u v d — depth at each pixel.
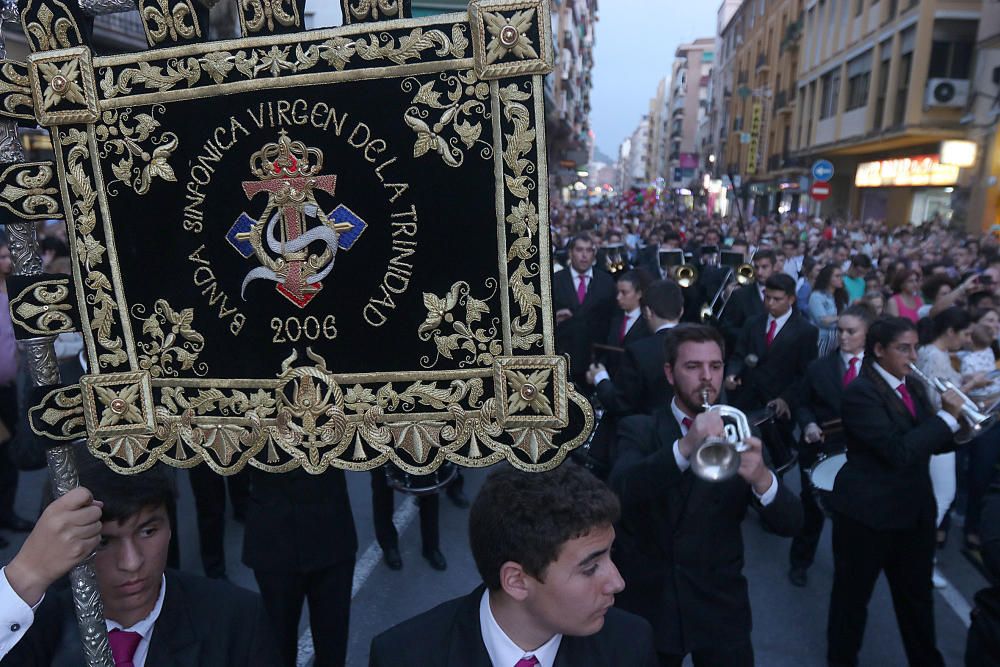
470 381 1.41
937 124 19.58
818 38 28.78
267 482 2.88
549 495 1.43
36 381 1.46
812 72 29.39
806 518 4.47
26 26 1.41
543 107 1.31
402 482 4.26
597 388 4.42
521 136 1.32
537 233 1.35
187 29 1.40
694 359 2.46
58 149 1.46
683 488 2.46
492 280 1.38
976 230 18.25
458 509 5.55
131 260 1.48
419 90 1.35
